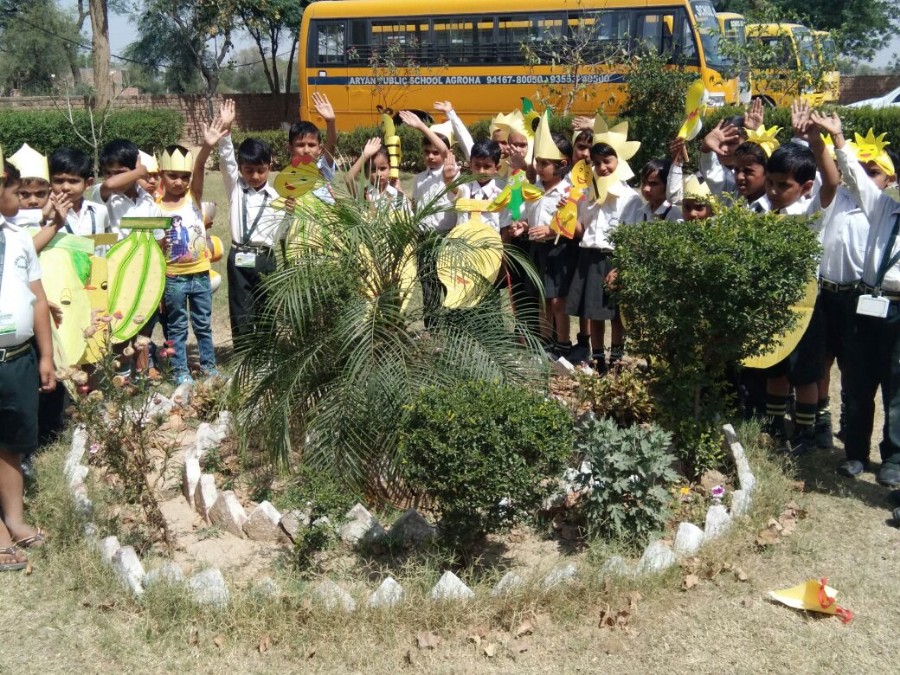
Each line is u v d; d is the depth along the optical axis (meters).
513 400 4.14
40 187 6.30
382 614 3.98
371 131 21.89
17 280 4.50
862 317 5.37
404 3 22.02
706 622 4.06
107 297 6.41
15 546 4.62
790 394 6.46
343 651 3.85
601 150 6.78
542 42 20.56
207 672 3.77
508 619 4.00
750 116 7.29
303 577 4.37
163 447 5.27
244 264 7.07
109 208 7.28
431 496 4.27
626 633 3.97
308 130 6.64
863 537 4.77
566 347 7.45
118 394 4.72
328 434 4.90
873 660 3.83
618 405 5.94
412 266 5.36
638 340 5.39
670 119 16.64
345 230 5.20
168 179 7.25
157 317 7.72
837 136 5.30
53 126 20.94
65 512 4.82
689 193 5.94
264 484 5.36
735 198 6.38
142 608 4.13
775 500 4.98
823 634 3.99
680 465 5.35
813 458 5.85
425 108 22.36
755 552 4.60
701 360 5.24
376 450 4.91
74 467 5.34
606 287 5.75
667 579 4.25
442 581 4.09
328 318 5.23
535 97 18.53
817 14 30.70
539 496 4.30
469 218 6.91
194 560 4.57
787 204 5.82
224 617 4.01
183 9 33.59
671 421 5.30
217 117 7.21
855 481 5.45
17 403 4.51
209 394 6.42
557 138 7.52
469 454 3.95
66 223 6.68
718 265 4.65
